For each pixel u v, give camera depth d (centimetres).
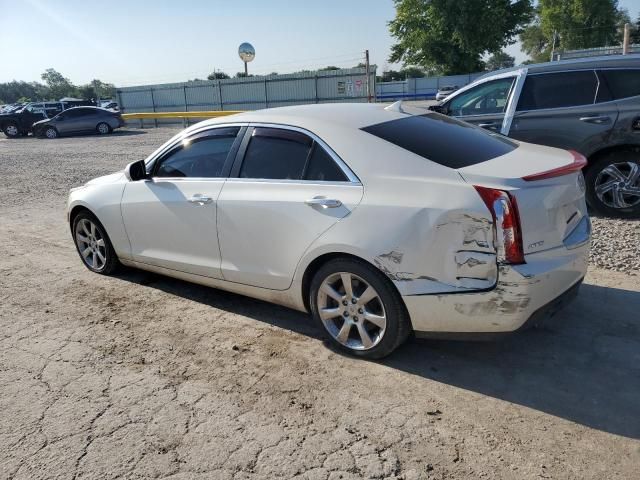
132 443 278
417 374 333
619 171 621
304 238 348
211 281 427
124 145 1981
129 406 311
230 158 404
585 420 283
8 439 285
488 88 703
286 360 357
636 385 312
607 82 616
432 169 317
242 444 274
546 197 298
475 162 329
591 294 436
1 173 1351
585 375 325
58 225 770
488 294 294
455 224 296
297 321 416
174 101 3519
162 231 446
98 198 498
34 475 258
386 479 246
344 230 328
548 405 297
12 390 332
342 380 330
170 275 464
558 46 6512
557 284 305
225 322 420
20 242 681
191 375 343
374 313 337
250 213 376
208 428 288
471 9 4725
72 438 284
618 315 398
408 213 307
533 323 305
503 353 354
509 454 260
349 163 340
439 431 279
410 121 379
